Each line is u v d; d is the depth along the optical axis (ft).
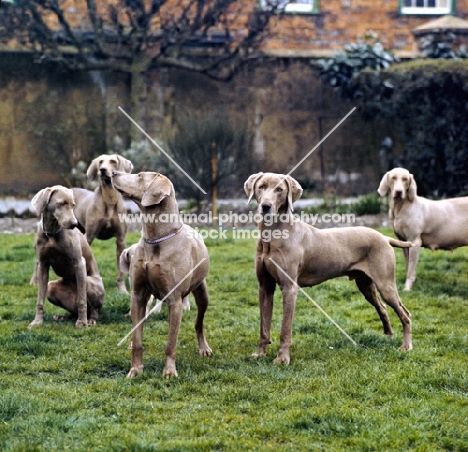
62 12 59.06
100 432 19.69
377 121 63.72
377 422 20.39
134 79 61.72
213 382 23.44
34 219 54.90
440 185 60.85
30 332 27.61
